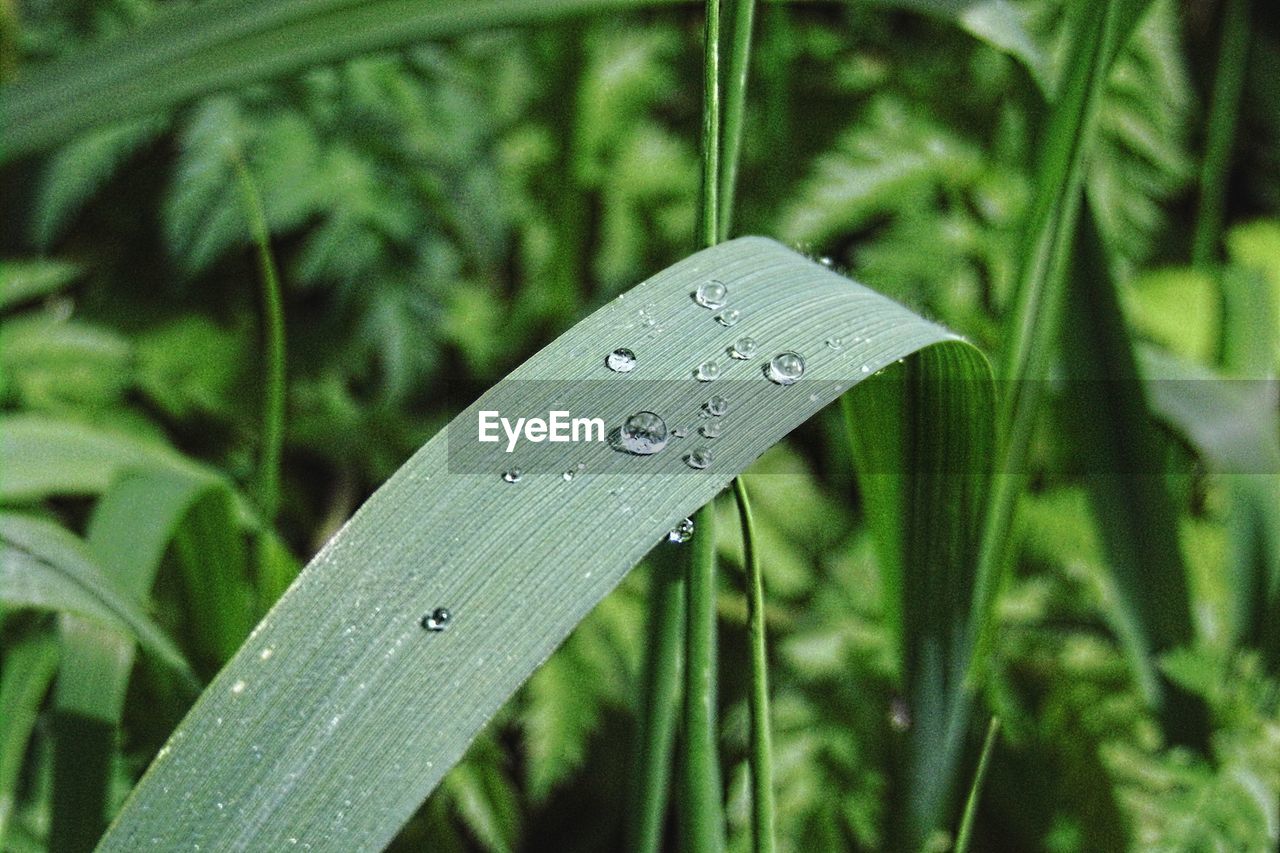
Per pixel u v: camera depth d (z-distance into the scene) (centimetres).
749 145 42
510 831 32
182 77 29
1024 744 32
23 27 42
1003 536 28
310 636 23
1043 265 28
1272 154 51
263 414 41
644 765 27
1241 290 34
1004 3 28
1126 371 29
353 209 41
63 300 43
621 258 43
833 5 45
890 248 40
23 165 41
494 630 23
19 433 32
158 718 31
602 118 43
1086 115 27
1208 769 30
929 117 42
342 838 23
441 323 42
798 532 38
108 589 27
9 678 29
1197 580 34
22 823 30
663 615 27
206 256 39
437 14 28
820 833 32
